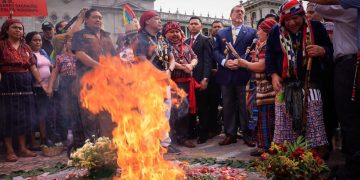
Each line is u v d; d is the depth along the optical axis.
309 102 3.92
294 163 2.94
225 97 6.09
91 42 4.86
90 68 4.89
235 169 4.15
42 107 6.28
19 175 4.30
